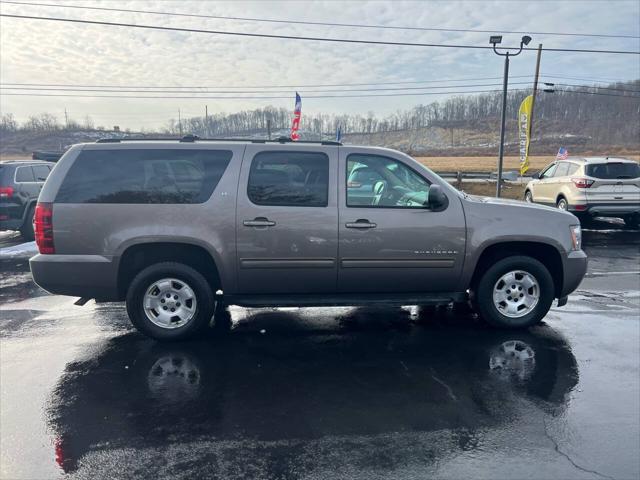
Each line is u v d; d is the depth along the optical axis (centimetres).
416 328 518
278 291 481
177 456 291
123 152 457
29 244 1050
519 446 301
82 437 311
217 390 376
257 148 468
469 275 489
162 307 475
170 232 450
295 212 459
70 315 565
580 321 542
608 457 290
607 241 1126
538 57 2612
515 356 443
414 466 281
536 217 494
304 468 279
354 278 477
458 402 357
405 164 482
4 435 313
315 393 372
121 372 409
